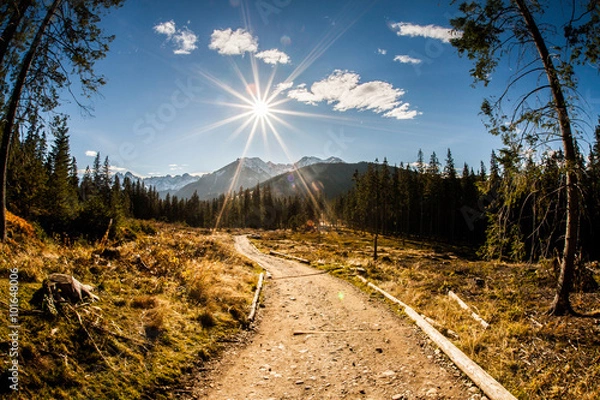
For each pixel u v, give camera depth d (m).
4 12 10.27
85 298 6.53
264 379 6.11
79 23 12.27
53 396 4.15
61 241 15.09
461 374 6.11
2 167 10.35
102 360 5.16
